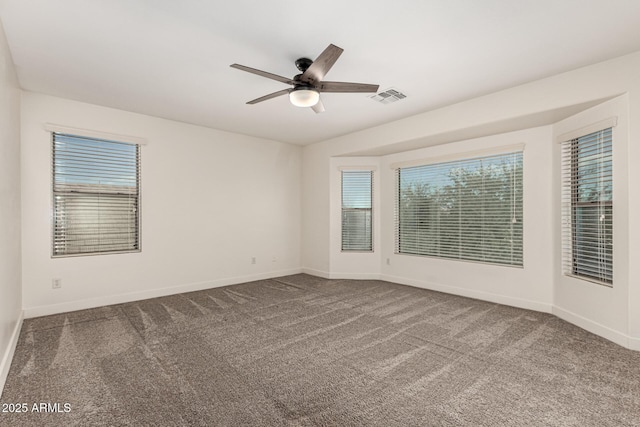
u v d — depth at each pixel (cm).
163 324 330
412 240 515
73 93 350
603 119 288
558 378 222
